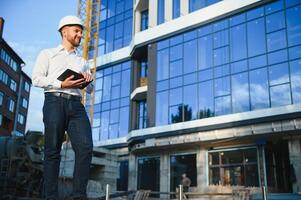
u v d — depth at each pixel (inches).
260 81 955.3
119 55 1488.7
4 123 2148.1
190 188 937.5
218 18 1079.0
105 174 1259.2
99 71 1566.2
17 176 739.4
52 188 114.1
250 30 1010.1
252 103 955.3
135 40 1293.1
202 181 1053.8
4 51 2108.8
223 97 1019.3
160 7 1261.1
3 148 754.8
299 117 861.2
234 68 1016.9
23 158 754.2
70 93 121.7
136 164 1262.3
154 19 1266.0
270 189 898.1
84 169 118.3
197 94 1080.2
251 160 976.9
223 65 1045.2
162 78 1184.8
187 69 1126.4
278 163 989.8
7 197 693.9
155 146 1128.8
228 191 860.0
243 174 979.9
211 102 1042.7
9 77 2196.1
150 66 1226.0
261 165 950.4
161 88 1176.8
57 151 118.3
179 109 1111.0
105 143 1445.6
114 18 1581.0
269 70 945.5
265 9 992.2
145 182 1210.0
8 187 722.2
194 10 1152.2
